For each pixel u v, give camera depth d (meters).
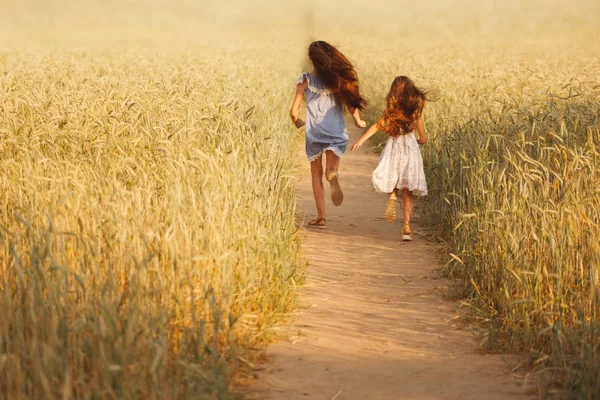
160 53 28.48
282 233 8.96
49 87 12.61
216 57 26.19
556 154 9.62
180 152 8.59
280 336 7.29
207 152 9.02
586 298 6.98
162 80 14.07
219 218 7.41
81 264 6.41
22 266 6.43
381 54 38.81
